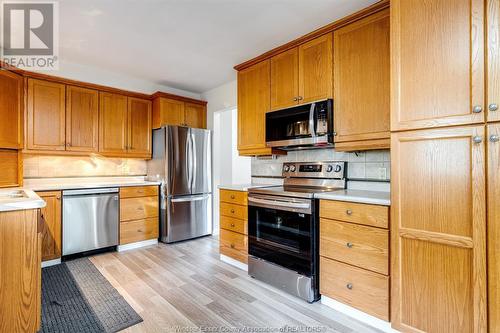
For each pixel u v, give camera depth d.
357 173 2.42
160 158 3.79
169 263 2.96
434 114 1.45
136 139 3.80
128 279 2.54
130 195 3.48
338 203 1.94
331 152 2.63
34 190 2.76
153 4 2.06
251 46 2.80
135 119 3.79
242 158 5.28
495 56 1.27
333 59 2.24
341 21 2.15
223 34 2.55
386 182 2.24
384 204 1.68
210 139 4.20
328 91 2.27
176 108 3.97
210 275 2.63
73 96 3.25
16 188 2.79
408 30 1.55
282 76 2.64
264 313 1.96
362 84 2.07
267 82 2.78
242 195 2.76
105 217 3.27
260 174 3.29
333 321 1.85
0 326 1.47
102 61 3.20
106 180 3.78
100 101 3.46
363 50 2.07
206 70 3.49
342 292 1.92
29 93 2.93
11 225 1.51
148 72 3.56
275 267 2.34
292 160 2.95
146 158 3.98
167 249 3.46
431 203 1.47
